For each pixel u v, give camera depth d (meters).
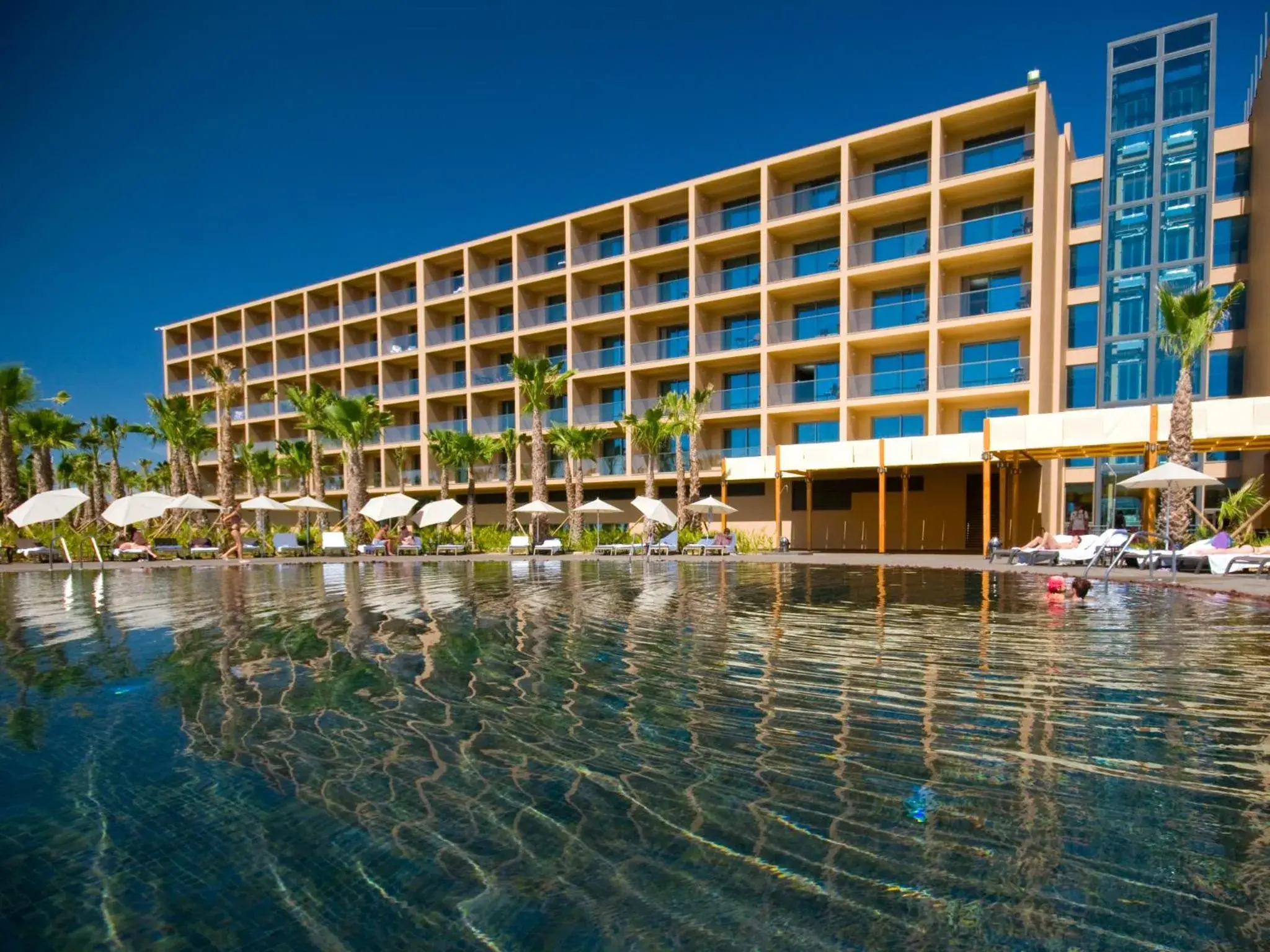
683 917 1.99
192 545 24.41
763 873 2.23
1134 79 24.73
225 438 26.41
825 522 26.03
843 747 3.38
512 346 34.34
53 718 3.96
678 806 2.73
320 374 40.53
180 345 49.41
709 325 29.30
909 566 15.77
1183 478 11.34
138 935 1.95
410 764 3.20
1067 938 1.87
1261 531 18.19
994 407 23.42
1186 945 1.83
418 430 36.31
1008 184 22.84
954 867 2.25
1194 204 23.69
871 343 24.97
